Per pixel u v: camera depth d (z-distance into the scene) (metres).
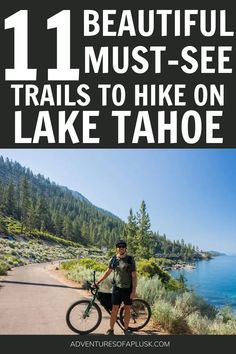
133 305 8.75
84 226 195.38
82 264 33.62
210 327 9.91
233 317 13.05
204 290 54.19
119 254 7.82
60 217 188.62
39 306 11.70
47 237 152.00
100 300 8.11
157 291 12.53
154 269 24.28
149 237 76.12
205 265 177.00
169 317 8.93
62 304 12.24
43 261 73.62
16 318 9.64
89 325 8.34
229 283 69.81
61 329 8.42
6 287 17.73
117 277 7.77
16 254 66.56
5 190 185.38
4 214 165.25
